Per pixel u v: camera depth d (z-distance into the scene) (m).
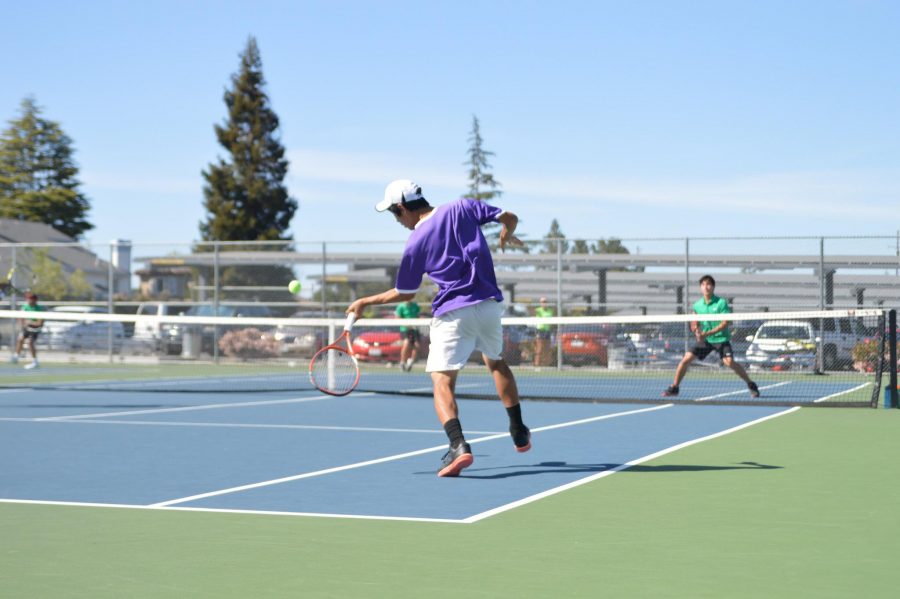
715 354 22.81
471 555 5.30
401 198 7.88
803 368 21.97
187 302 28.47
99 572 4.98
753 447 9.84
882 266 22.59
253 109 66.56
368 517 6.33
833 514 6.38
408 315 23.97
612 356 23.98
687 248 23.86
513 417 8.12
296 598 4.49
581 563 5.11
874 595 4.48
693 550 5.39
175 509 6.66
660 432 11.28
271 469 8.48
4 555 5.36
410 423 12.45
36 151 83.25
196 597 4.51
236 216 65.31
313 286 27.34
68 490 7.48
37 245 29.56
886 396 14.61
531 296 25.17
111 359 28.20
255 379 21.86
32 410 14.33
